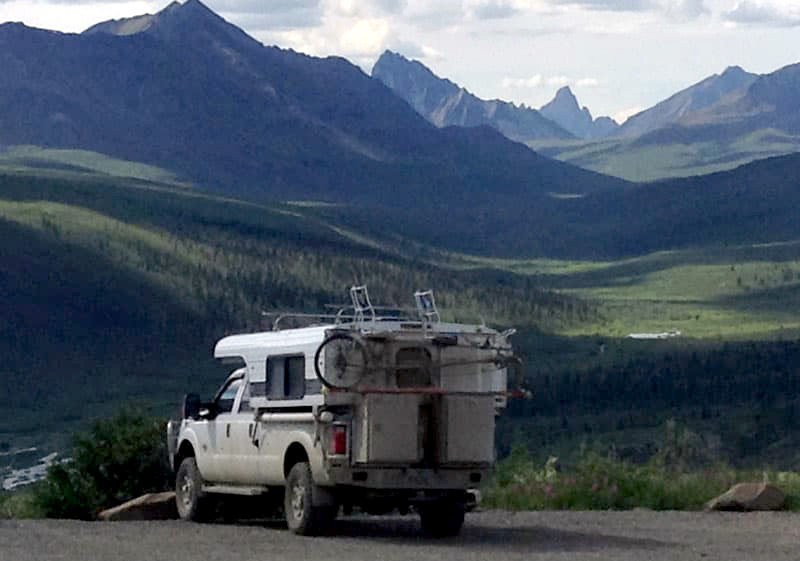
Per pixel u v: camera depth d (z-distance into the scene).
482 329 46.41
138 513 55.00
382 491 45.16
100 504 58.19
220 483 51.28
